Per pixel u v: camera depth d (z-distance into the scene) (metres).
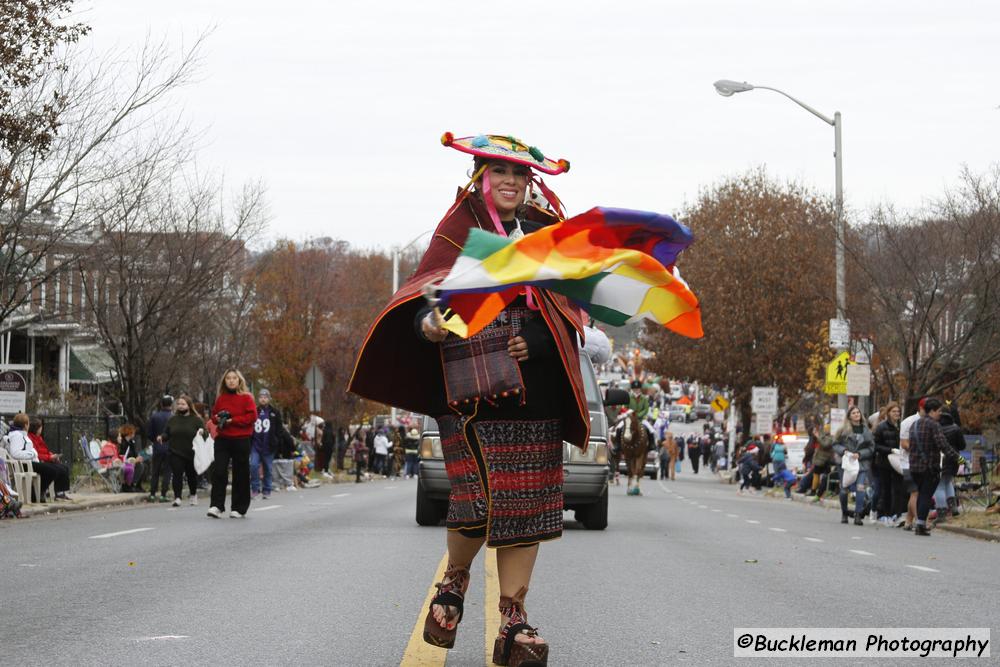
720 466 66.50
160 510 20.31
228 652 6.54
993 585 10.77
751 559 12.59
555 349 5.33
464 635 7.21
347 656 6.44
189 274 28.88
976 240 27.78
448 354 5.34
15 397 21.34
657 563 11.83
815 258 53.62
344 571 10.43
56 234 24.62
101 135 24.02
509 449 5.32
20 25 21.05
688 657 6.68
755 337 56.00
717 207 57.16
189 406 22.08
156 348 29.30
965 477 28.00
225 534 14.28
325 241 55.09
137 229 28.31
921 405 18.97
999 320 28.28
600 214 5.28
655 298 5.46
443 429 5.52
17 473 20.14
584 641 7.13
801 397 57.81
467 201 5.59
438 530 15.20
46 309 28.62
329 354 49.97
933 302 29.52
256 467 25.39
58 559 11.27
